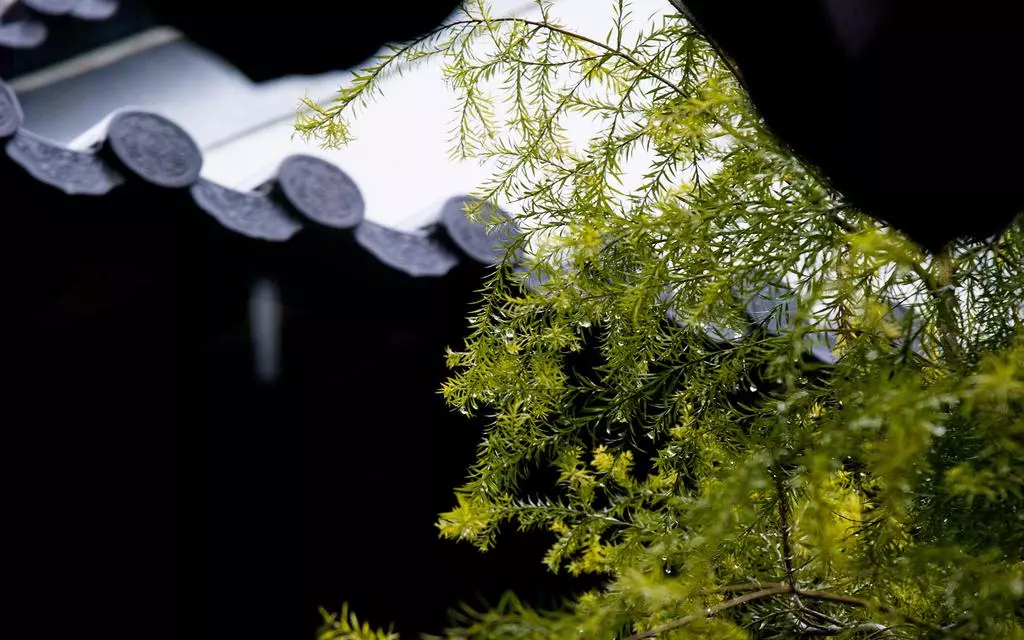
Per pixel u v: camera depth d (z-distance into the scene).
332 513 5.21
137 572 5.07
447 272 4.81
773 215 4.00
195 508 5.04
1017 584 2.88
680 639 3.47
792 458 3.66
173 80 7.16
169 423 4.97
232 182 7.57
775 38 1.61
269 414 5.04
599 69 4.20
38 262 4.67
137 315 4.82
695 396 4.17
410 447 5.21
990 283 4.02
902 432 2.81
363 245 4.75
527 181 4.18
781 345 3.97
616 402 4.18
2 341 4.79
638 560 4.05
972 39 1.52
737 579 4.07
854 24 1.55
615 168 4.14
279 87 1.29
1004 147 1.62
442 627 5.26
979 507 3.60
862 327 3.95
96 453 5.00
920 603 4.00
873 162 1.70
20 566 5.00
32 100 6.71
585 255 4.11
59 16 6.10
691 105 4.01
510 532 5.30
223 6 1.15
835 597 3.70
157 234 4.68
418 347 5.00
